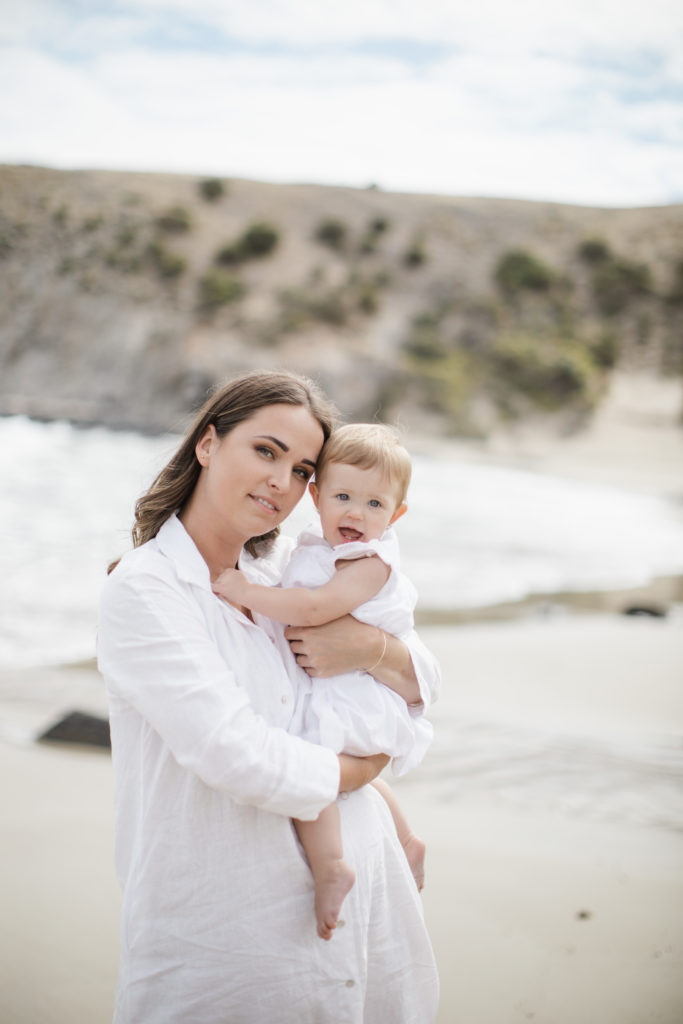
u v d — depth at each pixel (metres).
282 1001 1.94
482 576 12.87
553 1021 2.91
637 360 55.53
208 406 2.18
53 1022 2.87
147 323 53.25
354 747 2.11
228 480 2.09
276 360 50.03
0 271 57.53
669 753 5.67
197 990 1.92
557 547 15.88
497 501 22.30
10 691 6.30
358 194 66.94
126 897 2.03
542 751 5.62
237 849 1.94
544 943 3.39
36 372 52.81
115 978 3.13
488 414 48.84
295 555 2.44
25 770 4.91
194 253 59.50
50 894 3.66
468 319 56.91
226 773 1.83
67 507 14.82
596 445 46.94
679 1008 2.97
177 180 66.88
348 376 49.41
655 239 63.22
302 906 1.99
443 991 3.06
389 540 2.39
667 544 17.25
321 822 2.01
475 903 3.68
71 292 56.09
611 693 7.13
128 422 46.09
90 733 5.38
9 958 3.21
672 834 4.43
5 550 11.34
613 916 3.60
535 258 60.53
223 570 2.23
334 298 56.03
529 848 4.21
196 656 1.90
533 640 8.95
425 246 62.25
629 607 10.87
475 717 6.32
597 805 4.77
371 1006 2.12
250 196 65.69
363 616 2.26
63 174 65.19
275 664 2.09
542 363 51.78
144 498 2.21
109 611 1.96
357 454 2.45
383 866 2.15
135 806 2.02
